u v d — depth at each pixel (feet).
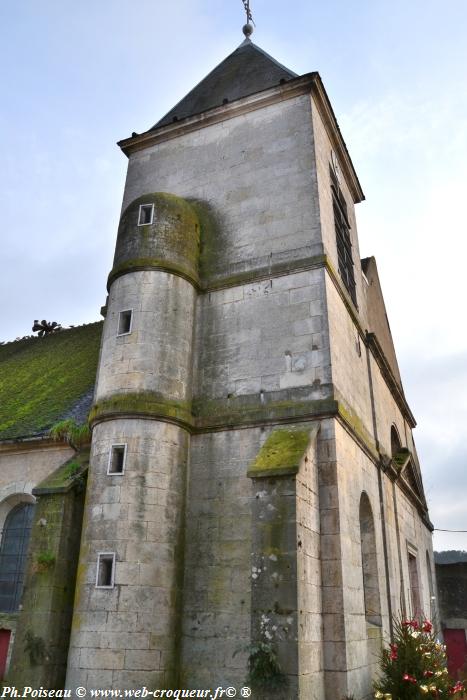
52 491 39.40
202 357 42.29
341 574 32.55
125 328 40.93
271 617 28.84
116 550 34.09
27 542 47.34
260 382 39.45
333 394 36.86
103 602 33.01
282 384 38.68
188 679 33.55
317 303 39.93
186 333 41.91
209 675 33.17
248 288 42.98
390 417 63.82
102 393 39.32
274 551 30.12
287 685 27.20
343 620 31.63
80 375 60.75
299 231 43.47
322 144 49.67
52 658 35.19
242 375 40.29
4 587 46.52
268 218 45.29
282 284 41.83
